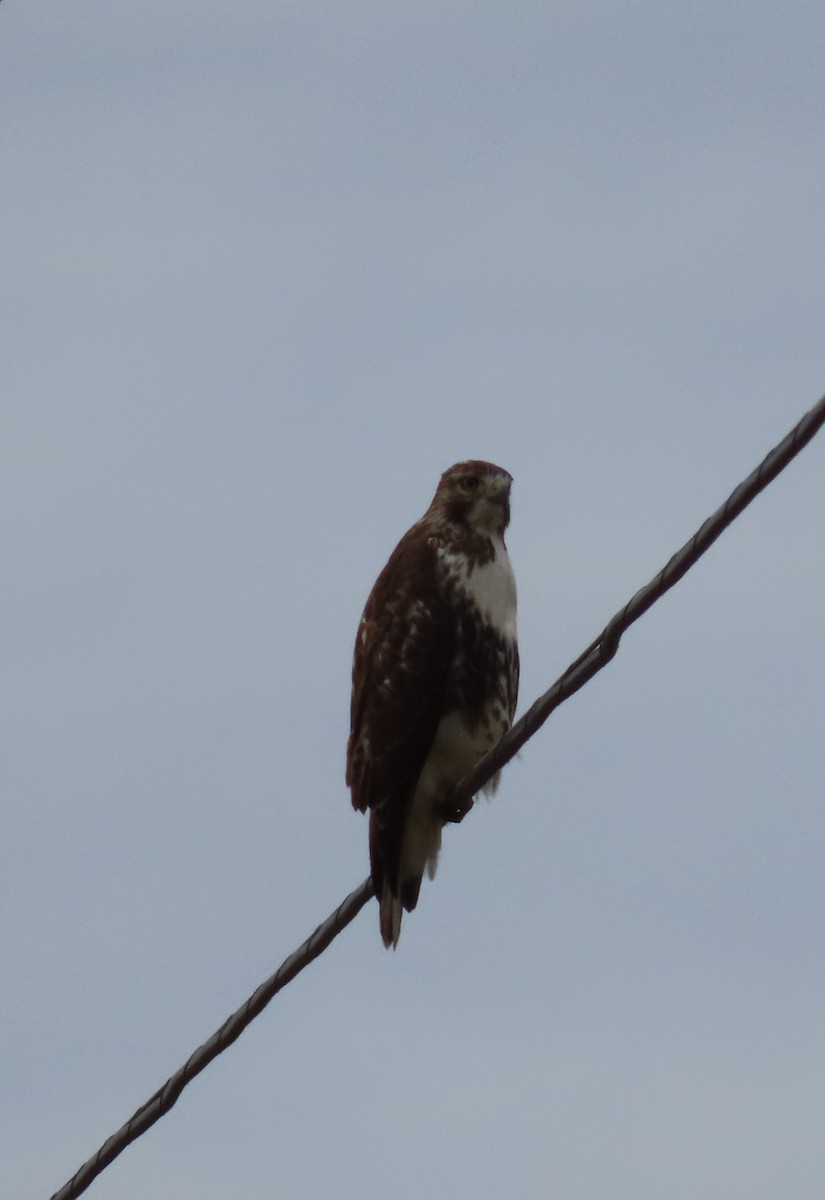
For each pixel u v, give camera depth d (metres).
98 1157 10.90
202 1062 10.55
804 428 7.93
